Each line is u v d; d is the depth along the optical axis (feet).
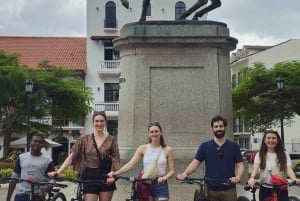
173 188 32.53
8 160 91.09
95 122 21.54
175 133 35.14
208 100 35.29
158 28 35.50
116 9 146.72
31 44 156.66
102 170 21.34
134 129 35.24
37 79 103.45
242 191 32.48
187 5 147.33
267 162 21.47
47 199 22.98
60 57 150.61
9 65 106.73
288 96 106.22
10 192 23.61
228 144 20.98
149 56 35.70
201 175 33.17
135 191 21.16
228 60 36.40
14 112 99.45
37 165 22.76
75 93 109.09
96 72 145.38
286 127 154.61
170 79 35.60
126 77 36.11
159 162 21.33
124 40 35.83
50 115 112.06
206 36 35.19
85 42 160.15
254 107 112.06
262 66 114.32
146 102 35.40
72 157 21.72
